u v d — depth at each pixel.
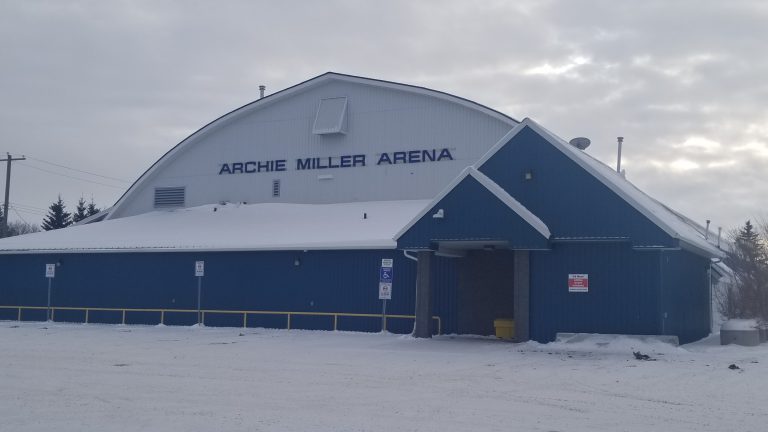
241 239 37.06
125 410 12.69
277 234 37.31
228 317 35.75
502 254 29.77
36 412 12.48
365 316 32.47
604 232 25.14
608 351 23.72
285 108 46.62
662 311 24.55
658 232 24.47
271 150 46.69
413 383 16.23
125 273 38.84
